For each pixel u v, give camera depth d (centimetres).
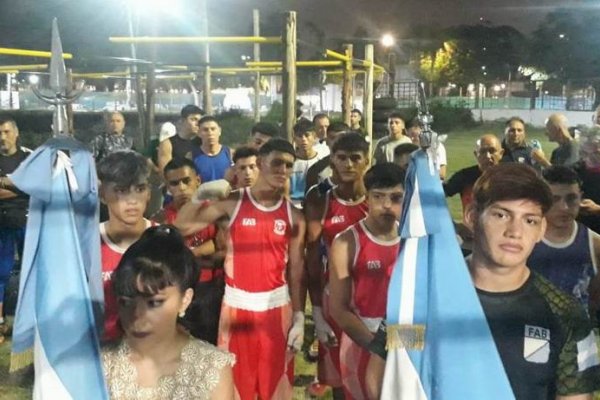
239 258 349
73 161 202
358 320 309
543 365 179
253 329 347
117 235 277
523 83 5409
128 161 273
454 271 181
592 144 488
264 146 352
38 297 196
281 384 358
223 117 2594
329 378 375
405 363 180
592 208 447
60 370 189
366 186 317
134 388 188
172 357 190
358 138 374
